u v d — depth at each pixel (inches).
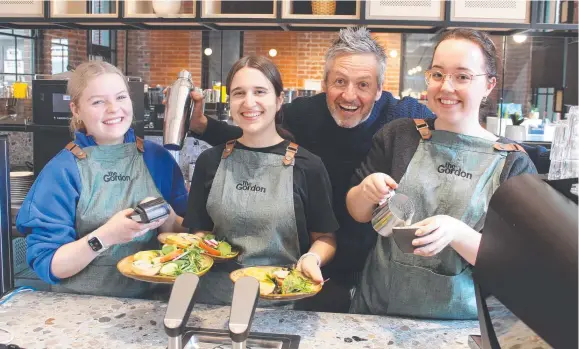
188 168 127.5
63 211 59.4
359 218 56.9
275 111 58.5
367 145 71.7
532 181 34.1
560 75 165.3
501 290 33.4
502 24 112.0
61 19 121.8
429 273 54.6
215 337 45.8
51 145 116.6
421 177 55.2
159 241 62.8
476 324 50.8
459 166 54.2
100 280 60.8
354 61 64.2
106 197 61.5
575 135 43.3
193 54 209.0
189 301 35.1
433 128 57.7
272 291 48.7
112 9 123.8
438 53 51.8
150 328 47.8
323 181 59.2
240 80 56.3
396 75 255.1
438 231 44.5
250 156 59.5
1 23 128.6
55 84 113.8
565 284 27.4
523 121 150.9
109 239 54.0
